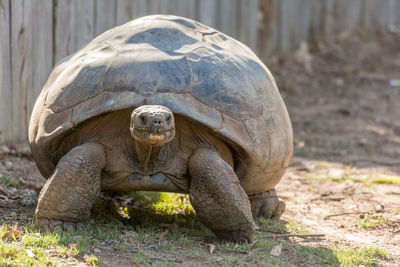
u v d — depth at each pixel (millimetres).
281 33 21000
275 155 7082
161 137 5617
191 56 6688
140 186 6492
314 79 20000
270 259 6133
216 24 17516
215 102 6391
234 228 6355
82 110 6258
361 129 15648
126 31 7113
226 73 6699
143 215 7680
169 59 6516
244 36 18875
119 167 6395
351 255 6633
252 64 7375
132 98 6133
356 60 22094
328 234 7680
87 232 6285
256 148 6633
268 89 7289
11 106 10828
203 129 6477
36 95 11344
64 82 6707
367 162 12672
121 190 6684
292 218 8445
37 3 11062
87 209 6230
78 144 6602
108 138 6359
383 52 23328
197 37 7176
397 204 9258
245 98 6688
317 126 15734
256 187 7559
